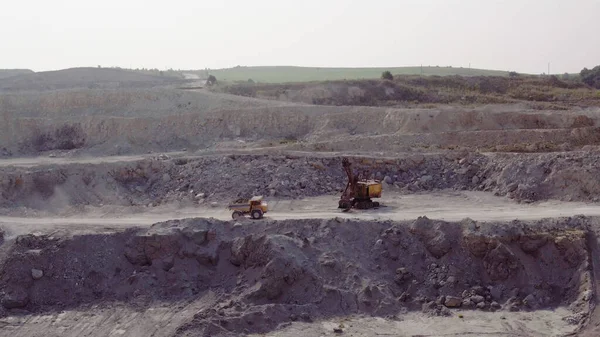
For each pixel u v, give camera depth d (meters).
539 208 42.66
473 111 69.94
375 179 52.06
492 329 31.23
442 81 104.31
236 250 36.88
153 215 45.00
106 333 32.28
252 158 53.56
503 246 35.62
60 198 48.97
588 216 37.81
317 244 37.03
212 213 44.81
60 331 32.78
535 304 33.75
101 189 50.97
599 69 133.75
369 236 38.03
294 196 48.41
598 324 31.05
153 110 78.50
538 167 48.19
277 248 35.47
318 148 61.19
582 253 35.00
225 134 71.06
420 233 37.62
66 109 79.12
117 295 36.12
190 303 34.81
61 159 62.28
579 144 61.16
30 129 71.69
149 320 33.25
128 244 38.41
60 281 36.84
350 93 90.50
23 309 35.44
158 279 36.88
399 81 103.25
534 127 68.56
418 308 34.09
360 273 35.47
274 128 71.62
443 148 61.00
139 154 65.31
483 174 51.09
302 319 32.56
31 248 38.34
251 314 32.12
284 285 34.75
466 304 34.03
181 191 50.16
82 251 38.22
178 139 70.06
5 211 45.97
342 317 32.94
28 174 49.72
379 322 32.41
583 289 33.47
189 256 37.47
